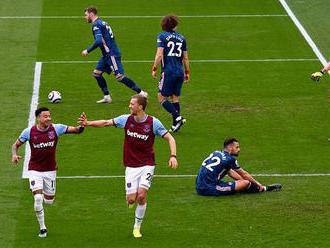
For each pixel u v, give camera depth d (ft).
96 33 177.37
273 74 201.57
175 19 162.61
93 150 154.30
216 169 132.05
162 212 127.34
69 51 217.77
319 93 188.14
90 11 178.40
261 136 162.20
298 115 173.99
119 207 129.39
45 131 117.60
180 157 151.23
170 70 161.58
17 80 195.11
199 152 153.79
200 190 132.77
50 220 124.67
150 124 117.08
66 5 257.75
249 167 146.51
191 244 116.78
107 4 259.60
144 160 117.91
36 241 117.70
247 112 175.94
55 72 201.87
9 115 172.35
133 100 116.47
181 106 179.63
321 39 228.43
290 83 195.11
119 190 136.05
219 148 155.94
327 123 169.17
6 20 242.17
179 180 140.26
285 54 216.54
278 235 119.34
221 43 225.35
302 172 144.15
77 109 178.09
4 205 129.90
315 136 162.20
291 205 129.18
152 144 118.21
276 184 135.44
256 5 257.96
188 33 233.35
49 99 180.75
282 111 176.35
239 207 128.47
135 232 118.93
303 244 116.47
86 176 142.20
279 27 238.68
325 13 250.98
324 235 119.14
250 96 186.09
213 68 205.57
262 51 219.00
